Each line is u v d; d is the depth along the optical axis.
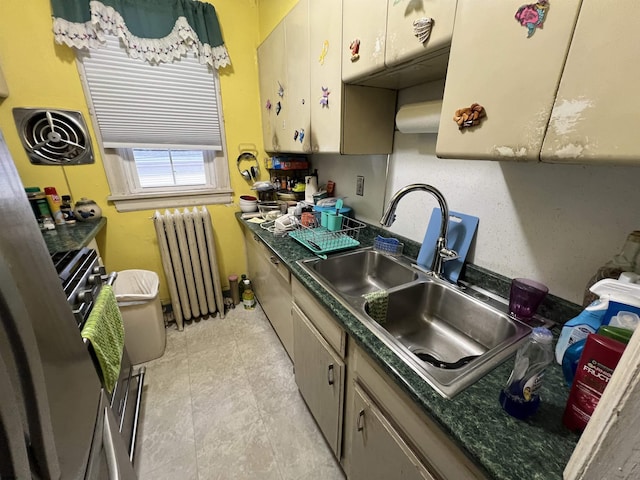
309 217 1.71
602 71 0.43
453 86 0.67
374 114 1.28
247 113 2.18
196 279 2.14
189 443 1.30
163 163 2.07
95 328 0.90
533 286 0.84
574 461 0.39
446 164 1.13
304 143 1.54
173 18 1.73
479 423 0.53
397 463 0.73
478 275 1.05
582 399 0.49
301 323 1.26
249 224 1.91
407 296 1.07
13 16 1.44
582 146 0.47
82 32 1.53
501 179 0.94
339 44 1.12
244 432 1.36
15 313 0.41
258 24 2.04
